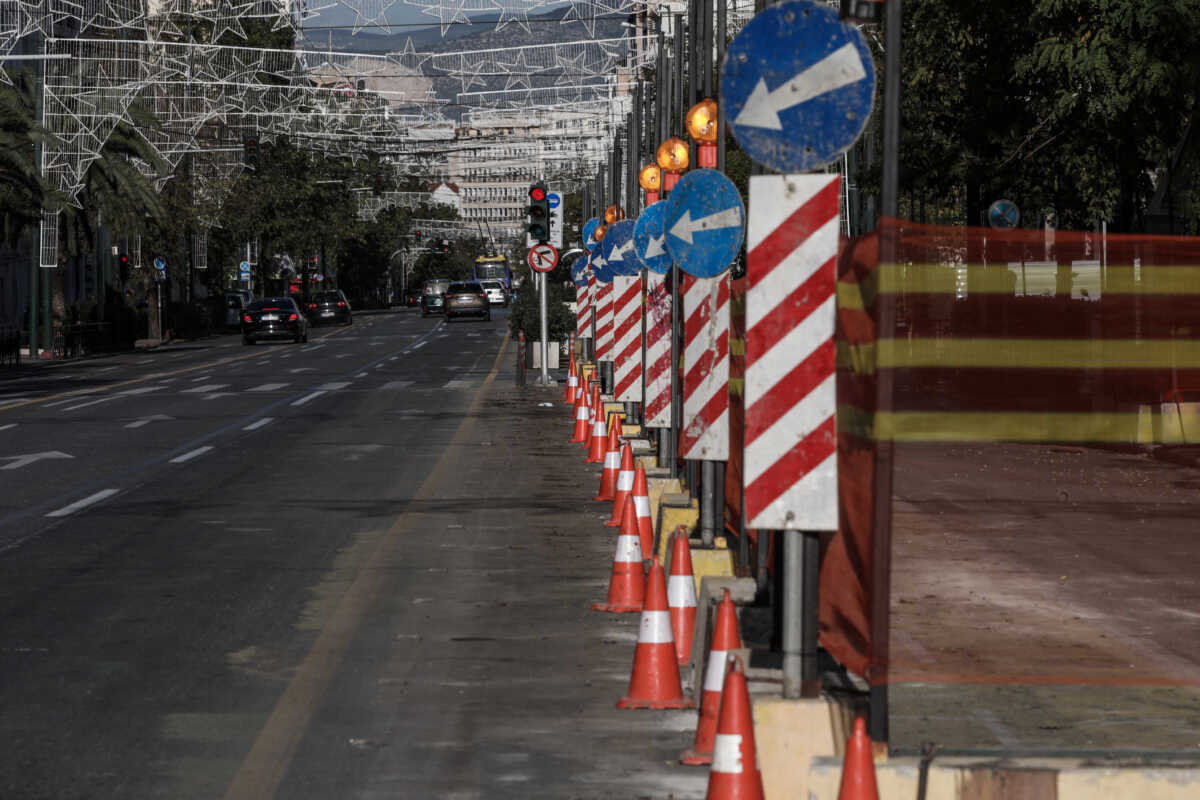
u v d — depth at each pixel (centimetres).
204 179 14200
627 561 1981
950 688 1580
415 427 4766
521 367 6569
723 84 1223
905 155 4544
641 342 3753
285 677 1611
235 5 10681
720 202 1855
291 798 1206
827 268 1213
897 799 1094
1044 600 2064
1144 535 2652
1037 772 1090
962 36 4144
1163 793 1081
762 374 1212
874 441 1159
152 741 1370
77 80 9425
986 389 4366
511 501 3052
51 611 1967
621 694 1542
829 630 1320
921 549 2509
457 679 1602
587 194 10725
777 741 1168
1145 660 1703
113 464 3769
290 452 4028
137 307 13550
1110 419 4006
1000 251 4531
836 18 1211
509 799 1203
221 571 2262
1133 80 3459
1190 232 3762
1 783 1245
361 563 2330
